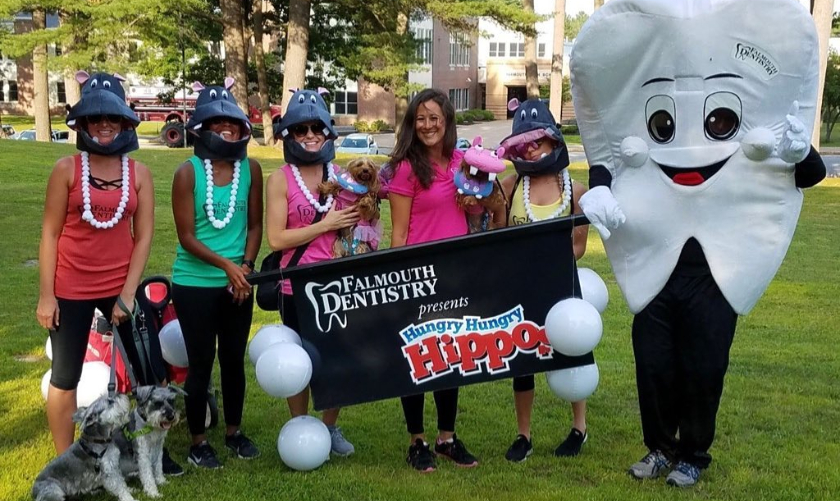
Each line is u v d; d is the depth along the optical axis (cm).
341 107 5238
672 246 421
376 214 451
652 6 402
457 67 6131
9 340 694
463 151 454
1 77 5594
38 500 381
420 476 447
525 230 435
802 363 669
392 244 454
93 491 413
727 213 416
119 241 423
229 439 483
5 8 2277
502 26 2539
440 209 445
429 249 436
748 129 408
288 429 454
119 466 407
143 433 408
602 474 450
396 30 2861
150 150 2642
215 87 445
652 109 418
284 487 430
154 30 2556
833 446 489
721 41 400
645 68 412
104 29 2400
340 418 549
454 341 448
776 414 546
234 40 2694
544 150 454
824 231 1430
